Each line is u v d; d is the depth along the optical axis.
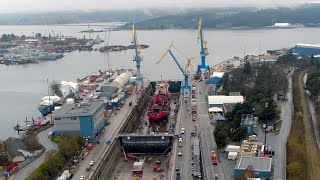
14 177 105.69
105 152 124.44
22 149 123.81
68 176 105.75
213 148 120.62
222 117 144.62
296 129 129.12
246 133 125.62
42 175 101.88
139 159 135.88
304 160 105.38
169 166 112.38
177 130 140.75
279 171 99.31
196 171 103.56
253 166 98.56
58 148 122.44
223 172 102.44
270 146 115.38
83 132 136.50
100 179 113.25
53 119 142.88
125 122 156.12
